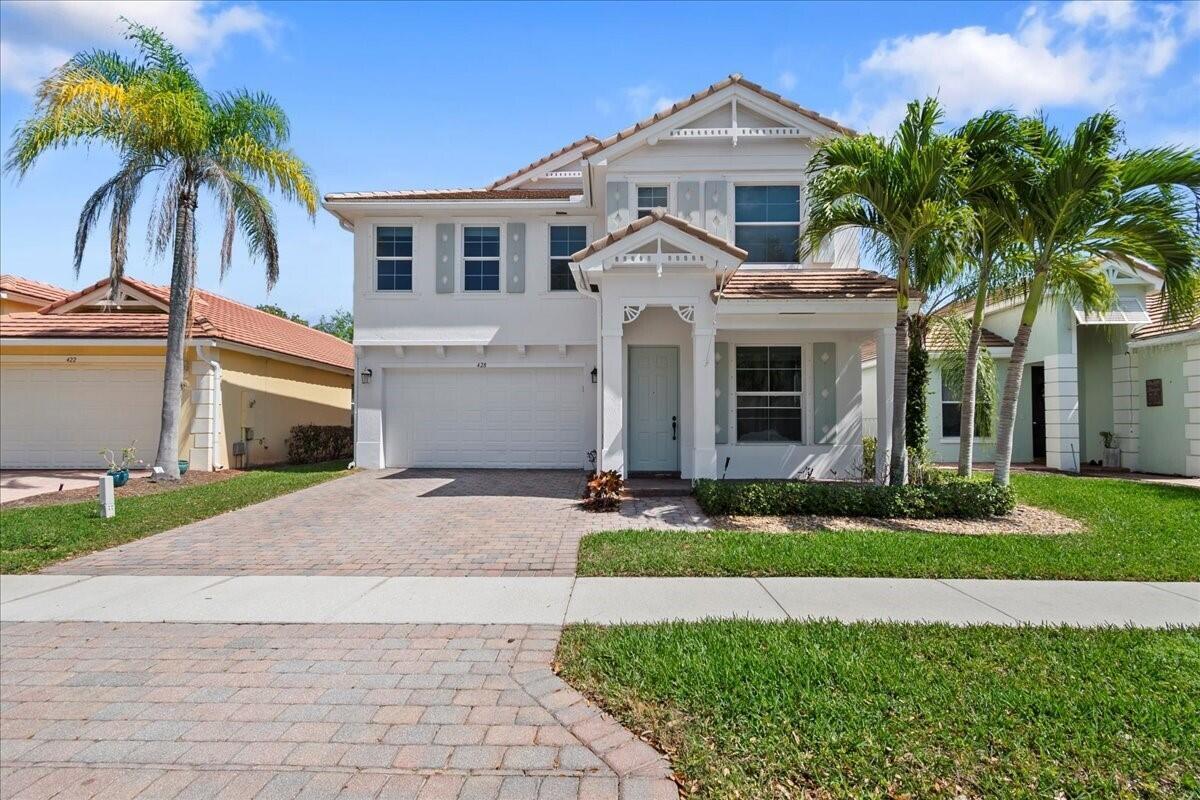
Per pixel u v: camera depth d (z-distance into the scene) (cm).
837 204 1001
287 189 1434
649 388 1409
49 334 1524
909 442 1166
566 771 324
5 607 580
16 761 339
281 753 345
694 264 1097
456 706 393
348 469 1578
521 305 1586
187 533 874
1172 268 885
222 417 1608
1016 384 982
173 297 1374
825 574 664
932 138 914
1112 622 521
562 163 1814
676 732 355
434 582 650
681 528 886
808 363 1368
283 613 562
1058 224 898
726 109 1369
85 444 1587
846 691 392
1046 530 867
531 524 921
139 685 426
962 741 337
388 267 1608
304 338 2319
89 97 1216
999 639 477
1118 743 336
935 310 1195
